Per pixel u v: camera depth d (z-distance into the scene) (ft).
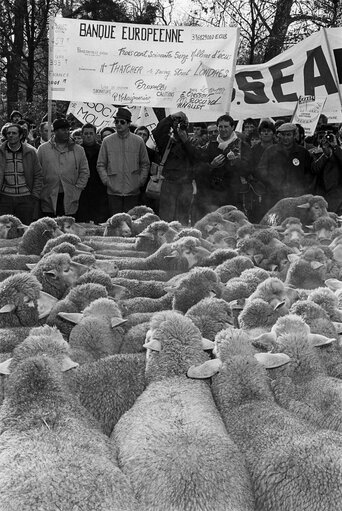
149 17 103.76
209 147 39.14
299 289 24.09
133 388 16.31
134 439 13.34
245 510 12.05
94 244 31.42
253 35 94.12
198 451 12.56
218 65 39.37
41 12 114.42
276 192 38.55
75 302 21.48
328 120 44.29
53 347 15.72
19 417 13.93
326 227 32.65
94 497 11.30
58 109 90.43
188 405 14.48
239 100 45.55
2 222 32.99
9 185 37.47
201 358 16.76
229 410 15.19
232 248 31.35
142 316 21.50
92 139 41.75
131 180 39.60
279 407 15.19
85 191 42.22
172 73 39.50
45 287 23.90
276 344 16.92
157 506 11.73
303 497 12.09
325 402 15.47
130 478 12.33
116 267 26.48
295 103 44.50
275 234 29.60
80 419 14.25
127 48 39.27
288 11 91.71
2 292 21.01
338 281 24.34
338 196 38.45
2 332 19.75
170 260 27.71
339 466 12.34
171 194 39.01
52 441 12.94
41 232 29.73
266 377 16.14
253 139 44.47
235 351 16.38
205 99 39.63
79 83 39.37
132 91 39.60
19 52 112.68
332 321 20.16
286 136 37.91
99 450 12.94
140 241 31.27
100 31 39.11
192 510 11.62
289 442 13.29
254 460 13.08
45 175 38.78
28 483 11.28
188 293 22.07
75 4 109.91
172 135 40.14
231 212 34.73
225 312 19.80
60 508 10.97
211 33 39.17
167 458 12.38
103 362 16.83
